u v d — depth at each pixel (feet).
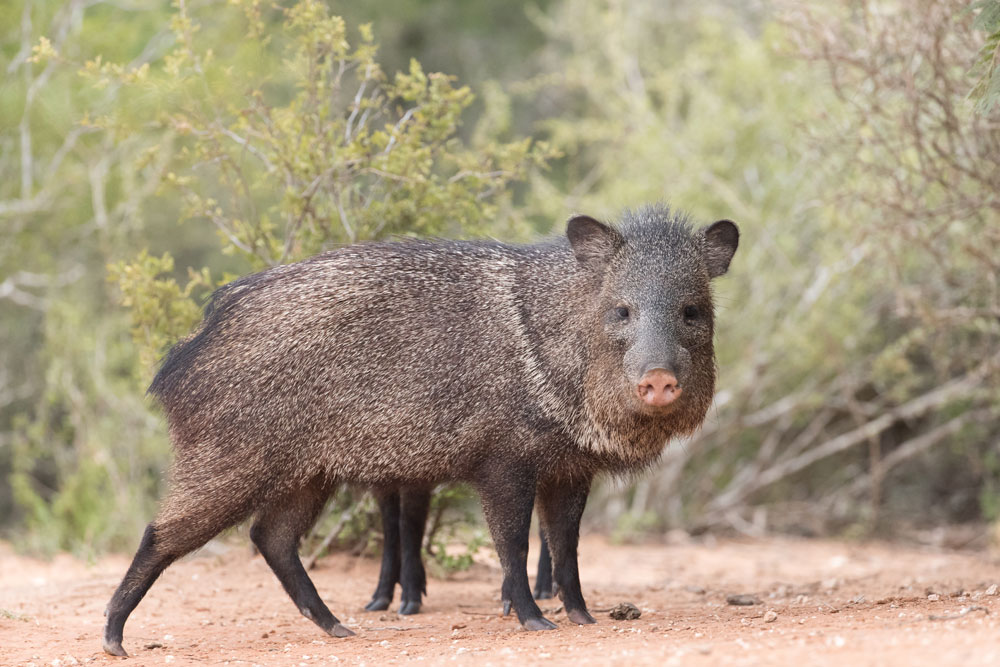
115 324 57.77
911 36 39.11
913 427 66.90
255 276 28.09
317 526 39.27
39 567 47.42
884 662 18.15
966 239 45.39
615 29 68.74
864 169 40.68
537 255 28.09
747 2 73.41
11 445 65.36
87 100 61.87
